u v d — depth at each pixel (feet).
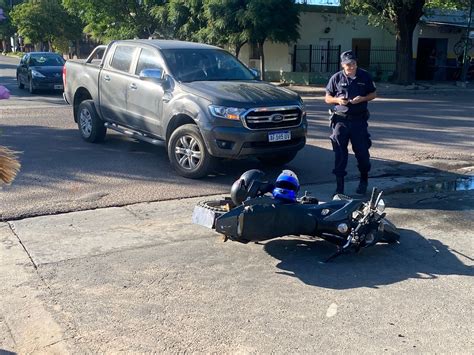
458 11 105.91
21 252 17.69
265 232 16.83
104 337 12.72
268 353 12.09
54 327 13.15
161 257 17.43
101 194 23.86
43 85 66.49
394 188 25.98
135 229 19.92
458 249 18.37
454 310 14.12
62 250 17.88
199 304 14.34
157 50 29.19
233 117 24.81
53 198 23.11
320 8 91.25
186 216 21.43
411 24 85.25
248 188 18.42
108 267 16.62
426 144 36.47
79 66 34.65
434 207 23.06
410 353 12.12
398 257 17.66
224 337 12.73
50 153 31.53
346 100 23.18
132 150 32.73
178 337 12.73
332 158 31.78
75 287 15.26
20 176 26.27
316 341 12.58
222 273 16.30
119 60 31.42
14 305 14.21
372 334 12.90
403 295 14.96
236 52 84.74
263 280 15.85
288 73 92.94
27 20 162.91
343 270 16.60
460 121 47.47
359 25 97.60
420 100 67.87
